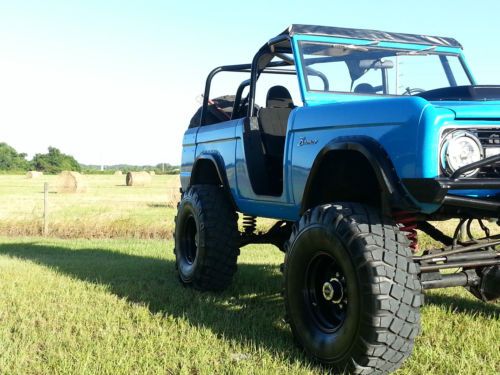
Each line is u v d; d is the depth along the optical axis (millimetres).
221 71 6469
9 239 12453
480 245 3934
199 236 5621
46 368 3385
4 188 35938
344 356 3312
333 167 3879
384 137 3359
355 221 3352
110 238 13219
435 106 3252
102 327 4285
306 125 4102
